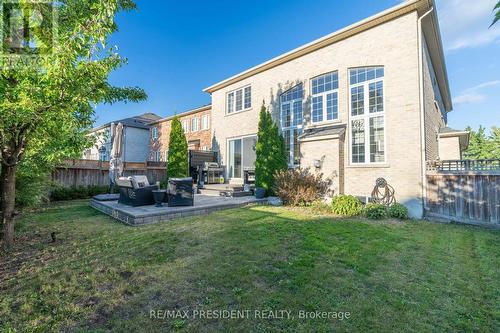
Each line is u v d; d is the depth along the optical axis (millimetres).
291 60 13055
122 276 3729
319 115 11922
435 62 12469
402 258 4539
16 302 3088
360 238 5605
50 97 3812
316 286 3461
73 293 3277
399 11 9219
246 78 15414
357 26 10211
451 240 5805
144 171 18375
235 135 15953
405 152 9094
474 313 2939
